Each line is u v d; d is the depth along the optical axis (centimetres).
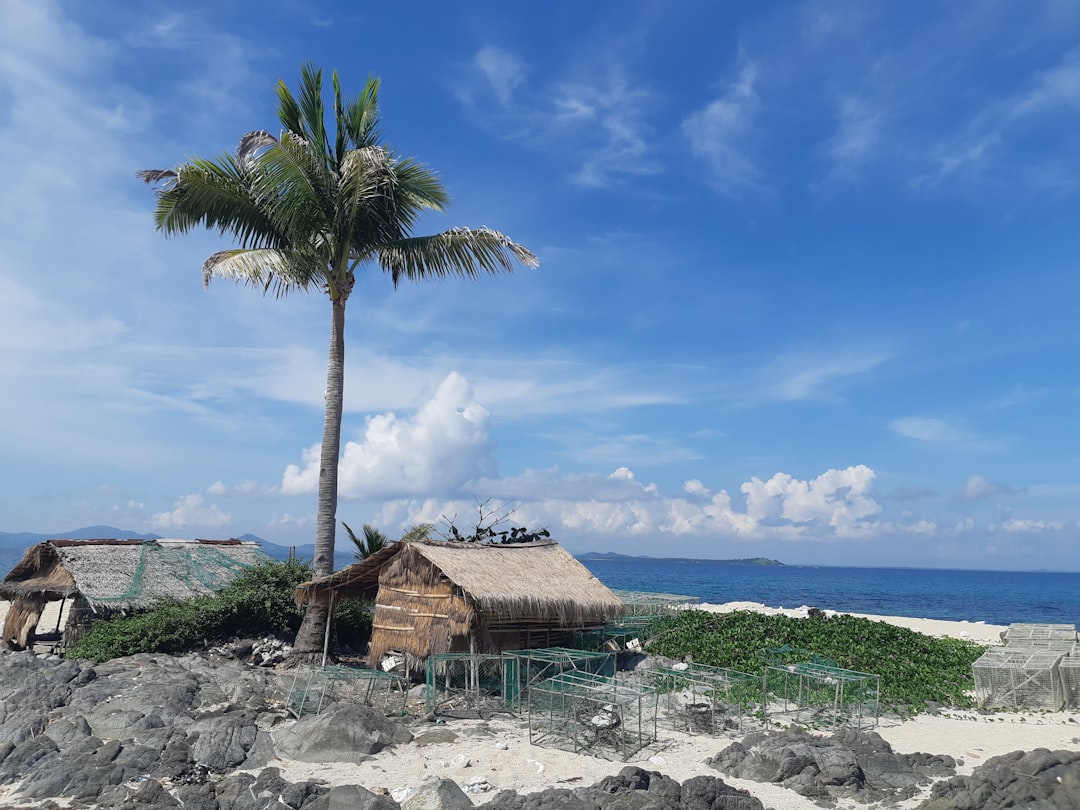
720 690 1998
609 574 18425
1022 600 9450
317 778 1295
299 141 2244
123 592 2586
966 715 1903
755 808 1144
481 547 2225
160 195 2345
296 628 2675
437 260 2603
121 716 1501
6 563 14688
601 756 1455
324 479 2456
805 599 8844
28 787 1232
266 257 2416
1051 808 1098
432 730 1590
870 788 1278
